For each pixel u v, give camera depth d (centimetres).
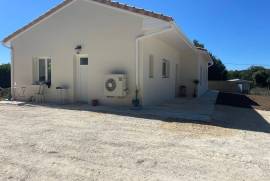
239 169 563
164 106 1434
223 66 4644
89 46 1412
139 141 740
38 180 488
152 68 1504
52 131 820
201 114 1205
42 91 1508
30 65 1562
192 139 783
